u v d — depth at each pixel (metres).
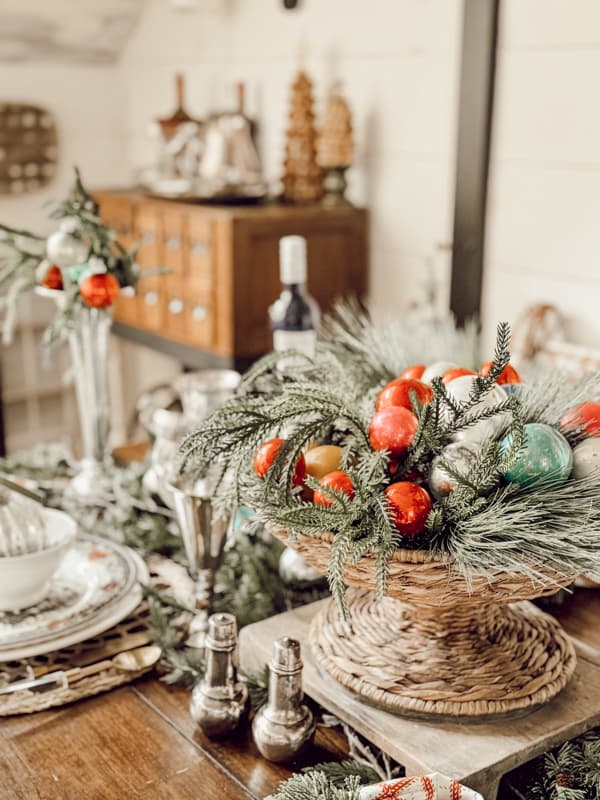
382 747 0.88
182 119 2.62
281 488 0.86
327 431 0.97
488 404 0.87
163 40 3.03
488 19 2.04
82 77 3.14
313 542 0.85
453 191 2.21
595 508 0.84
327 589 1.19
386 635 0.96
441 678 0.91
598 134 1.93
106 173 3.27
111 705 0.99
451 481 0.84
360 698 0.92
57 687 0.99
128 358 3.27
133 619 1.13
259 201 2.45
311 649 0.99
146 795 0.86
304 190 2.44
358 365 1.06
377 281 2.52
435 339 1.17
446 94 2.23
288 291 1.74
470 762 0.83
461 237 2.21
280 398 0.92
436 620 0.94
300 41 2.57
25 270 1.55
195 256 2.36
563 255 2.05
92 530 1.36
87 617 1.07
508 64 2.07
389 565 0.80
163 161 2.73
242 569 1.20
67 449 1.75
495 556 0.79
